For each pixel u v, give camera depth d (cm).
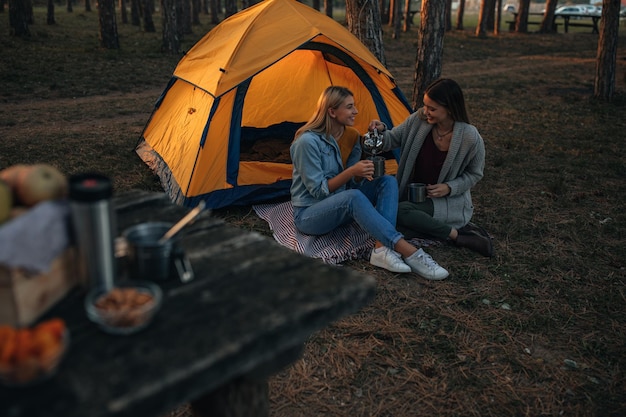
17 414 99
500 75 1447
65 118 858
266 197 486
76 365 113
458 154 384
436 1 664
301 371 275
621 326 320
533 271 381
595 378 275
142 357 115
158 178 557
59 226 131
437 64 690
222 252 165
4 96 1012
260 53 470
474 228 415
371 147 399
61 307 134
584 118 913
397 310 329
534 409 254
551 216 479
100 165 601
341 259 383
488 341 302
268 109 639
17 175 135
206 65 511
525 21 2756
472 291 352
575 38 2556
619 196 533
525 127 841
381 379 271
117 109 938
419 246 406
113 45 1612
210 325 127
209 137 457
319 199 378
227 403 152
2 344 107
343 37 509
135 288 138
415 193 391
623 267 390
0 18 2197
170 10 1580
